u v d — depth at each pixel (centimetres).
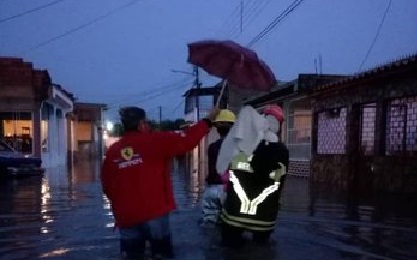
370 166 1516
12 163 1969
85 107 5309
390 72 1322
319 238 694
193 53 595
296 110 2209
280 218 888
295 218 891
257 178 593
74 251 611
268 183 596
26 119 2639
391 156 1386
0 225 819
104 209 1026
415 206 1082
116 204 527
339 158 1691
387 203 1139
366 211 998
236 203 597
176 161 4131
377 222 854
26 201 1188
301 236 705
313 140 1934
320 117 1903
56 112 3441
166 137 523
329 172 1773
